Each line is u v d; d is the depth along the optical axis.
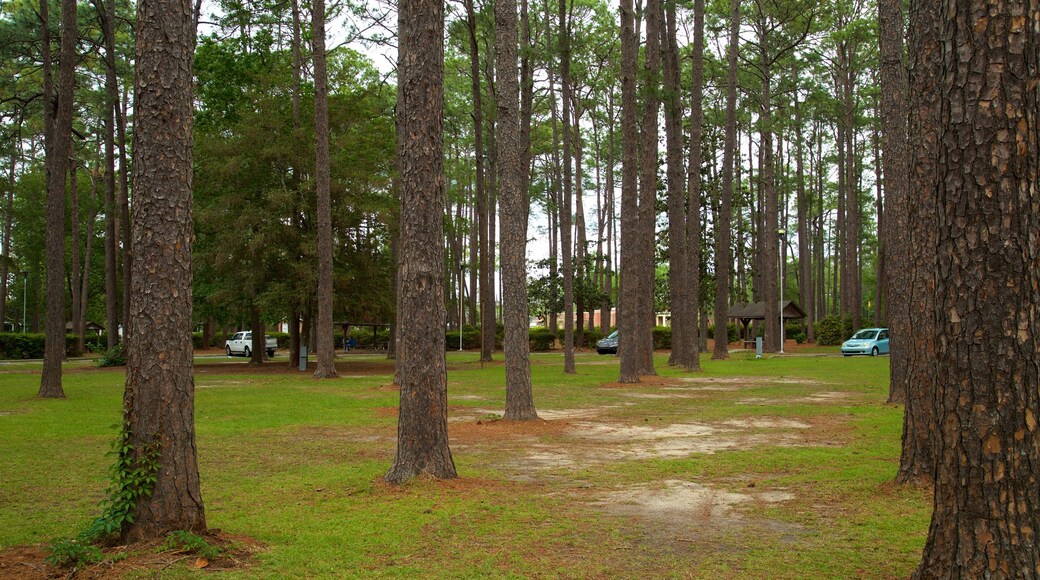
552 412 15.99
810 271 58.31
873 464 9.36
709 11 40.06
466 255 74.81
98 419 14.55
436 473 8.41
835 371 28.69
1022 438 3.90
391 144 33.75
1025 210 3.94
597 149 53.66
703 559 5.56
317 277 29.25
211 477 8.98
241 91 32.34
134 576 5.03
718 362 35.12
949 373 4.12
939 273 4.18
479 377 27.12
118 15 33.34
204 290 34.50
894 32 14.19
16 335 44.00
